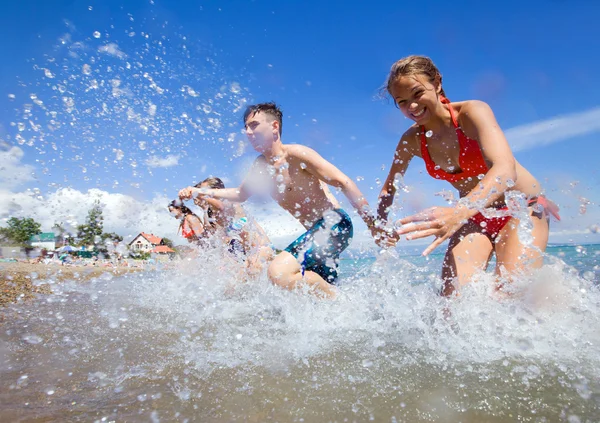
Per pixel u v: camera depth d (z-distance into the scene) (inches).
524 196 78.9
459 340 66.4
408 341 68.1
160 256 160.9
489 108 83.7
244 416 42.9
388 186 101.9
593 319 70.1
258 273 131.6
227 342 69.9
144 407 45.1
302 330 77.7
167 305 108.0
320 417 42.5
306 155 109.0
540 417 41.6
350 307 90.3
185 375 54.5
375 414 43.0
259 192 123.6
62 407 45.0
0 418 42.3
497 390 48.1
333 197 122.8
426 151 96.2
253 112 113.3
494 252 91.0
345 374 54.0
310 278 105.9
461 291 82.6
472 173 91.0
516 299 75.9
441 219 73.0
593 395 46.3
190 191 132.6
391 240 94.8
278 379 52.7
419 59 85.1
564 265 77.3
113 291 136.6
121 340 71.4
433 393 47.6
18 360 60.9
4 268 235.8
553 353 59.6
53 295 130.2
